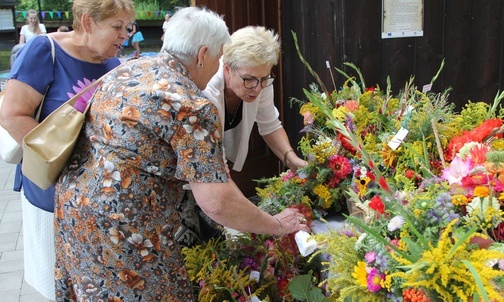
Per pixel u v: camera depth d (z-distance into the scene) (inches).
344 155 75.7
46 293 83.3
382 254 48.0
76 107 66.4
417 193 54.5
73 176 57.8
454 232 46.4
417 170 65.7
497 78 148.2
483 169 50.4
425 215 48.8
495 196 49.0
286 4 143.6
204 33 55.9
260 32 69.8
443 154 63.9
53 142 57.6
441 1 135.1
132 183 54.5
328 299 58.0
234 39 69.1
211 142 53.1
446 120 72.7
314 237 56.9
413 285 43.1
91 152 57.7
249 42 67.4
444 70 140.9
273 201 74.5
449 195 49.8
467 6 138.8
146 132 53.2
